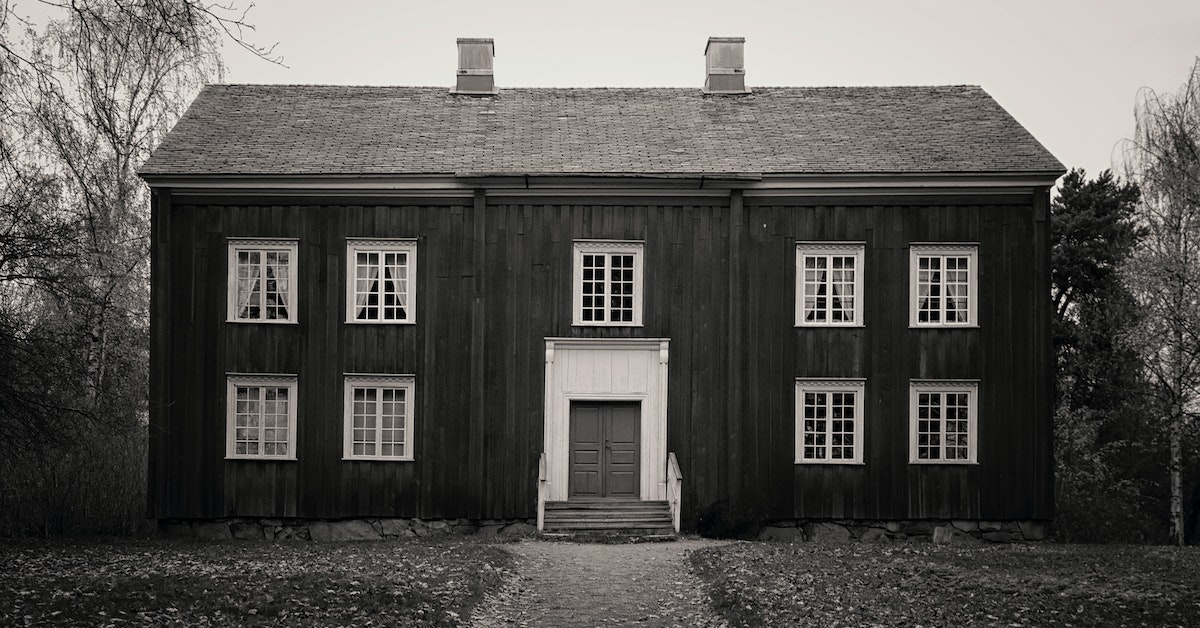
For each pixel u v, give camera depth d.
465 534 30.31
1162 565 22.88
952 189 30.69
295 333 30.73
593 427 30.89
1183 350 38.06
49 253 25.52
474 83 35.91
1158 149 39.88
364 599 17.52
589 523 29.58
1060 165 30.39
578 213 30.83
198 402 30.66
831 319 30.73
